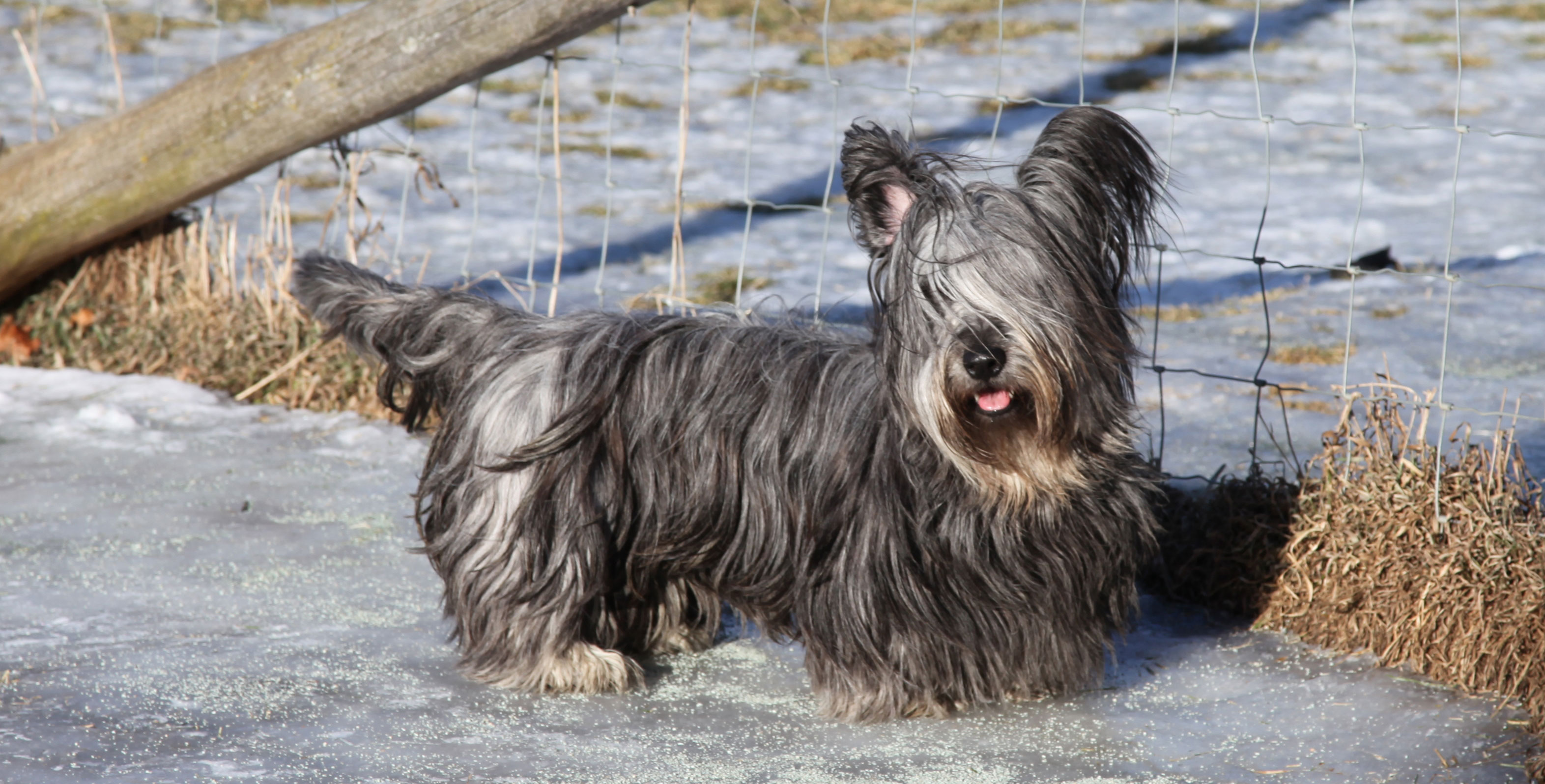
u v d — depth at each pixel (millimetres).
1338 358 7961
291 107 6855
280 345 7656
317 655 4801
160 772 3955
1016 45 17500
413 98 6676
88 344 7934
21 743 4105
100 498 6172
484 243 10375
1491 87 15617
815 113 14734
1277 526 5199
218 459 6672
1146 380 7719
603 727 4340
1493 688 4480
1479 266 9734
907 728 4348
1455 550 4668
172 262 8008
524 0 6258
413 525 5977
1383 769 3994
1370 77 16031
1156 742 4219
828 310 6422
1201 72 16234
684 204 11609
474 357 4809
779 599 4543
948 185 4148
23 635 4875
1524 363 7746
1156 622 5207
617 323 4742
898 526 4293
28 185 7488
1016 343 4000
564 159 12828
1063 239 4105
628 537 4594
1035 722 4379
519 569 4523
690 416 4516
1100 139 4117
